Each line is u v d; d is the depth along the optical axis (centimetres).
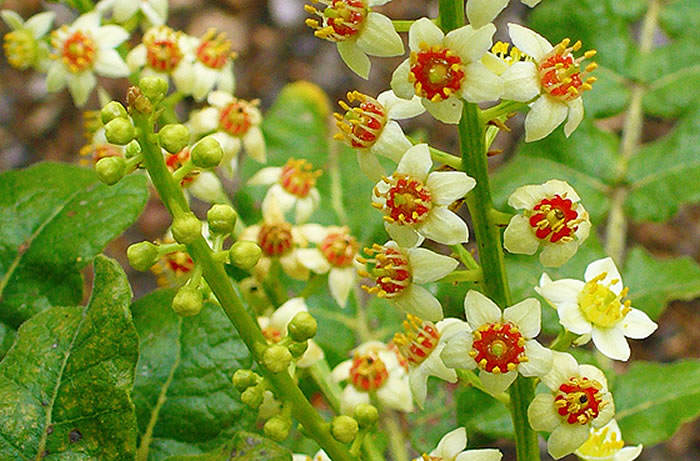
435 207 18
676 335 46
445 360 18
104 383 18
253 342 18
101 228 22
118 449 18
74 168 23
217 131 24
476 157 18
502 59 19
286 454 18
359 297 27
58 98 56
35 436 18
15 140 55
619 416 25
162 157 17
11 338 22
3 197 23
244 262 17
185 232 17
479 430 25
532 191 18
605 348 19
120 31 25
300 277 24
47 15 26
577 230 18
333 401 23
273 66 56
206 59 25
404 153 18
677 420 25
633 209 27
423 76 17
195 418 21
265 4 58
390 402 23
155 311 22
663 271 27
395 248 18
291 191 25
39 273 22
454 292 25
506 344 18
